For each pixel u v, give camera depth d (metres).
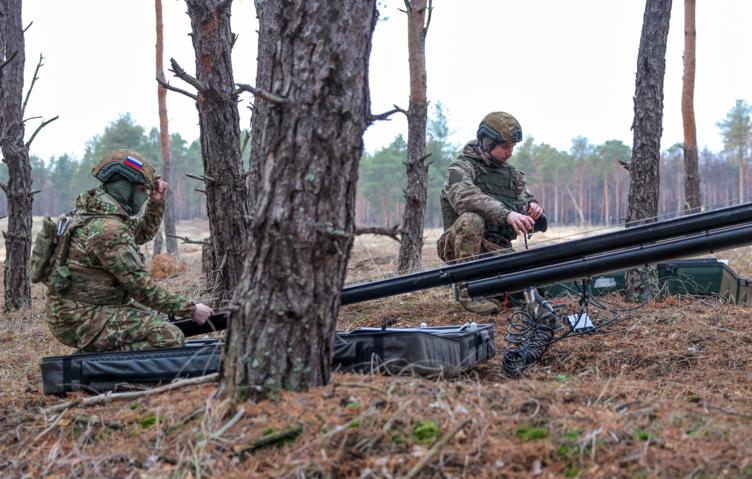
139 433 3.25
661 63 6.72
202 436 3.02
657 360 4.73
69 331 4.35
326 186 3.17
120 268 4.27
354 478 2.69
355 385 3.34
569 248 4.64
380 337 3.89
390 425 2.92
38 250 4.35
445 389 3.32
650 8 6.70
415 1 9.30
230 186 6.45
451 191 6.34
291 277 3.20
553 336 4.92
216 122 6.35
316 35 3.12
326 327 3.32
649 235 4.48
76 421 3.43
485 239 6.34
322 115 3.13
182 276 13.66
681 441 2.75
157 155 47.22
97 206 4.39
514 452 2.71
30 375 5.03
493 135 6.35
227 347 3.35
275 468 2.79
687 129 13.96
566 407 3.16
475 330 4.42
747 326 5.34
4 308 9.15
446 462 2.70
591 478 2.54
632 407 3.14
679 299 6.48
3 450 3.30
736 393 3.84
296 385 3.26
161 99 17.73
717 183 62.22
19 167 9.10
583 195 69.06
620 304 6.33
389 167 57.03
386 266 12.72
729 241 4.33
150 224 4.96
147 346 4.33
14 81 9.07
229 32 6.32
